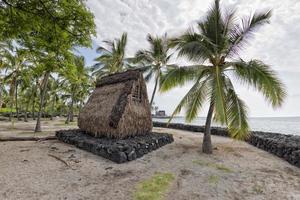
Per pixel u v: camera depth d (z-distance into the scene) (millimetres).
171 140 11250
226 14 7863
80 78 19969
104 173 5473
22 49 7227
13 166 5523
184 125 19797
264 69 6965
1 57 17828
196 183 4977
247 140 11781
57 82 26672
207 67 8359
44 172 5234
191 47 7375
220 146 10289
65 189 4270
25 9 4723
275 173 5875
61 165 5941
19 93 30422
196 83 8133
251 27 7398
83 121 10586
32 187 4242
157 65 18078
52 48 6141
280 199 4164
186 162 6961
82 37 5629
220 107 6695
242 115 7617
